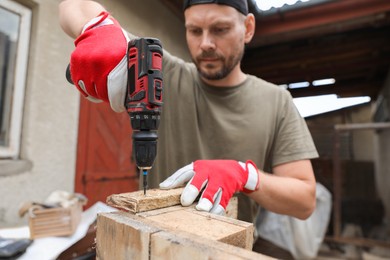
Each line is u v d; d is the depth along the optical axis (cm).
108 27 66
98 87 63
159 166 102
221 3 85
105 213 52
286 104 107
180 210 58
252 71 421
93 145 206
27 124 165
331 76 460
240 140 101
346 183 523
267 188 81
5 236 117
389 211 423
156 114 61
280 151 103
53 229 117
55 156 179
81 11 73
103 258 49
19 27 162
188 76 109
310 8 261
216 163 72
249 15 100
